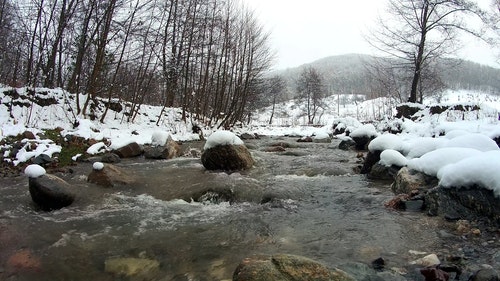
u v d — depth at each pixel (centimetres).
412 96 2230
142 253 431
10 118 1167
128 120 1634
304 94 5691
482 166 495
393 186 687
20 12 1488
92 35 1416
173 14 1941
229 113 2275
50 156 924
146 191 713
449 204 517
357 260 392
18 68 1638
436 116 1677
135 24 1583
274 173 886
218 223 533
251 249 437
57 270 390
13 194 654
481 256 383
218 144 908
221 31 2288
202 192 675
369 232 477
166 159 1084
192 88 2145
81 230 502
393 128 1562
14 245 446
